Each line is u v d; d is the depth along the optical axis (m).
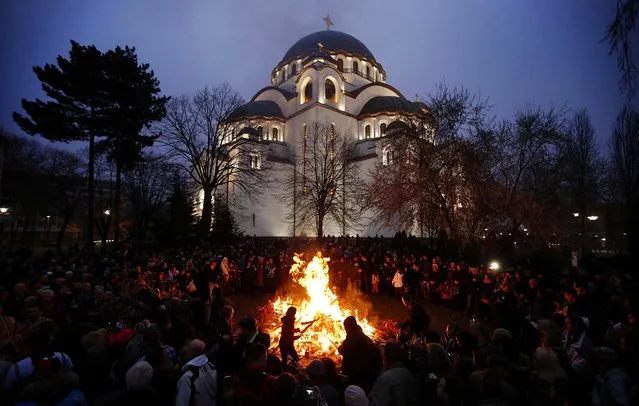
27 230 46.84
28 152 45.22
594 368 5.43
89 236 25.84
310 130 48.69
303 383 4.65
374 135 52.41
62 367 4.36
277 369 5.36
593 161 28.66
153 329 5.05
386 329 12.09
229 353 4.93
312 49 60.19
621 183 28.14
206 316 8.59
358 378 5.79
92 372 4.80
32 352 4.91
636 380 4.54
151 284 13.38
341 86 54.25
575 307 8.80
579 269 17.42
